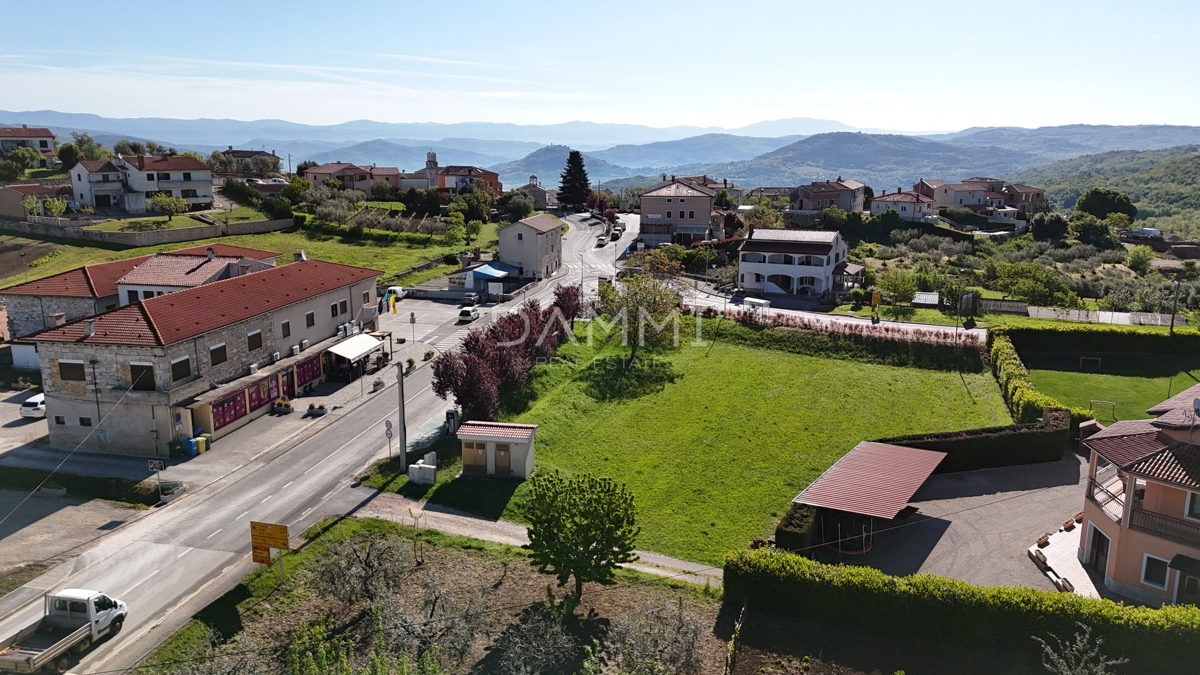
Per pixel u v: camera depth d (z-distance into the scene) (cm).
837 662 2797
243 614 3188
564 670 2792
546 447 5034
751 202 18800
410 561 3572
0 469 4656
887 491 3816
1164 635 2608
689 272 11125
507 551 3738
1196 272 13362
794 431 5381
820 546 3706
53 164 15788
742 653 2859
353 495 4353
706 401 5978
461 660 2855
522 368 5816
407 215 14288
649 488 4516
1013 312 8550
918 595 2902
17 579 3494
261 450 5006
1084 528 3500
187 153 18762
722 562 3703
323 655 2628
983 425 5434
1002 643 2817
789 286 9800
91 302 6469
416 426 5428
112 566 3606
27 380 6259
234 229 11825
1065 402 5903
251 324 5659
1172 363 6788
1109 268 13662
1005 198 19538
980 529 3909
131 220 11694
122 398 4872
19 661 2747
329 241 12081
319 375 6388
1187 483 2919
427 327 8156
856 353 7150
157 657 2909
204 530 3950
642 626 2941
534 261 10550
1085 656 2459
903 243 14762
